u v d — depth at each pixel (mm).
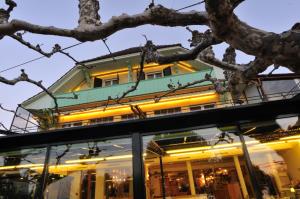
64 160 7902
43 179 6312
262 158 8023
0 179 7820
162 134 5695
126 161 8328
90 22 3297
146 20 3033
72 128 5844
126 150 6859
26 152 6582
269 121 5418
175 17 3037
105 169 9359
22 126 10062
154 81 13328
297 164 7848
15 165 7375
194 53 4203
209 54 5574
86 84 16750
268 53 2660
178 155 9070
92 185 9469
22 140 6203
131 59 15516
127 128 5699
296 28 2922
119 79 16125
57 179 8766
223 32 2795
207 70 12875
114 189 9109
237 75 5512
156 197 9555
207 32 4352
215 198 9984
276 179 7859
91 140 5941
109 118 13266
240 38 2754
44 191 6676
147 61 4828
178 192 10297
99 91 13688
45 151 6539
